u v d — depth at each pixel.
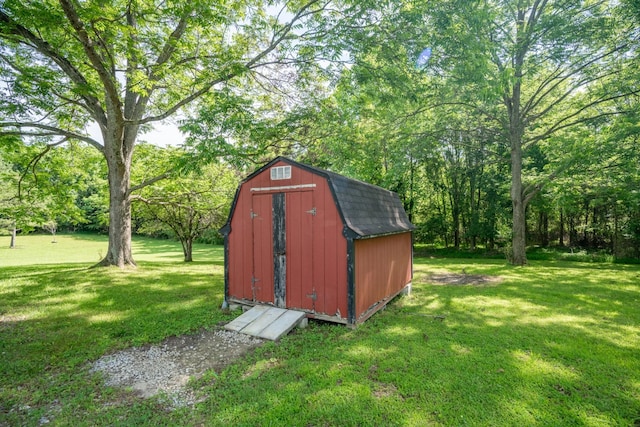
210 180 13.46
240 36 10.06
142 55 7.55
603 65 11.49
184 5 7.01
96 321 5.46
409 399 3.06
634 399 3.08
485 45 8.67
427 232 21.53
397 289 7.00
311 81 10.34
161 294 7.40
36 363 3.95
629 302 6.76
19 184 11.02
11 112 7.31
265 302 5.80
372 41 8.23
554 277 9.98
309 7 9.26
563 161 11.77
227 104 8.09
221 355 4.20
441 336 4.71
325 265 5.16
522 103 15.08
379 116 11.41
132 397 3.23
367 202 6.24
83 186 12.27
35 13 5.95
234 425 2.73
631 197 11.68
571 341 4.53
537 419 2.77
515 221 13.63
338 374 3.55
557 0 10.91
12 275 9.26
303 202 5.38
